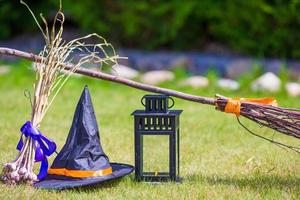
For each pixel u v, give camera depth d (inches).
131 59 628.7
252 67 549.0
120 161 285.3
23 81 539.8
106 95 477.1
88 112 243.6
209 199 223.0
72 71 247.1
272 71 565.6
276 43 618.5
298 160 280.7
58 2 663.1
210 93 475.5
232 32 631.8
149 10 660.1
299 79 526.3
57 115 391.9
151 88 246.1
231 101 241.6
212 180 251.1
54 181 239.5
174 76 524.4
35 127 242.5
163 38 663.8
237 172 263.0
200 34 678.5
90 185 237.9
